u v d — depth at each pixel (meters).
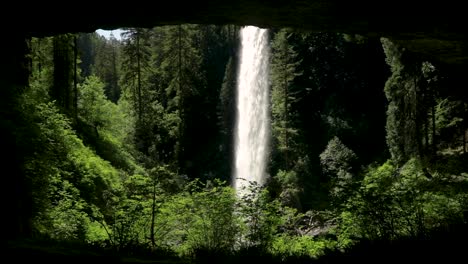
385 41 30.36
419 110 28.50
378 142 44.38
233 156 51.78
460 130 28.19
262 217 9.29
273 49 50.12
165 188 10.43
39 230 10.04
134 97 48.56
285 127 42.22
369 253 6.25
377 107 46.25
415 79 28.56
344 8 9.28
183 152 51.62
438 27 10.31
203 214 9.36
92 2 9.02
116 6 9.27
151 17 9.99
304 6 9.20
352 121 45.75
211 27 66.62
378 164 37.56
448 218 8.55
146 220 9.23
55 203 13.45
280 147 41.81
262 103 49.78
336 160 38.91
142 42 48.53
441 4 8.95
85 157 20.45
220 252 7.93
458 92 26.42
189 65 53.66
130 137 46.16
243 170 49.47
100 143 31.62
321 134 46.03
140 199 9.63
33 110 11.03
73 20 10.11
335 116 46.38
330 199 9.47
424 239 6.47
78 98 37.53
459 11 9.24
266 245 8.57
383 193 8.56
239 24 10.64
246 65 54.44
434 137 27.38
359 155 43.16
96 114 37.19
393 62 30.47
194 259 7.13
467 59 13.72
